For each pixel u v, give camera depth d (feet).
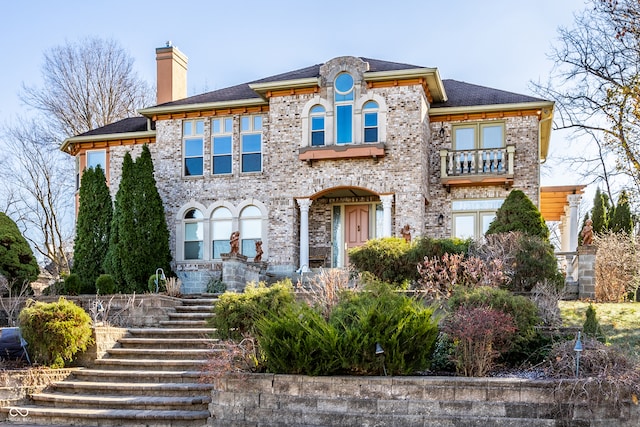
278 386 37.58
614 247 70.13
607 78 77.92
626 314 53.47
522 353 41.01
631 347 44.75
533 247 56.08
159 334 54.65
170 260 85.51
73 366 50.14
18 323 51.75
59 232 134.00
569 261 72.64
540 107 82.53
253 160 88.63
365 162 81.56
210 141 90.12
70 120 137.80
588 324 43.19
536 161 82.53
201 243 88.84
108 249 84.89
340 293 43.32
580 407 34.60
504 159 82.12
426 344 38.34
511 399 35.06
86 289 84.33
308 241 84.28
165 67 101.96
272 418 37.32
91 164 96.27
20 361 49.19
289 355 37.70
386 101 81.76
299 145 83.92
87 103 140.05
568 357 36.91
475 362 38.34
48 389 46.47
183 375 46.11
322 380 36.91
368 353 37.22
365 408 36.11
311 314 39.63
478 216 83.51
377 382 36.17
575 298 64.80
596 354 36.88
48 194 133.90
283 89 84.53
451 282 51.57
